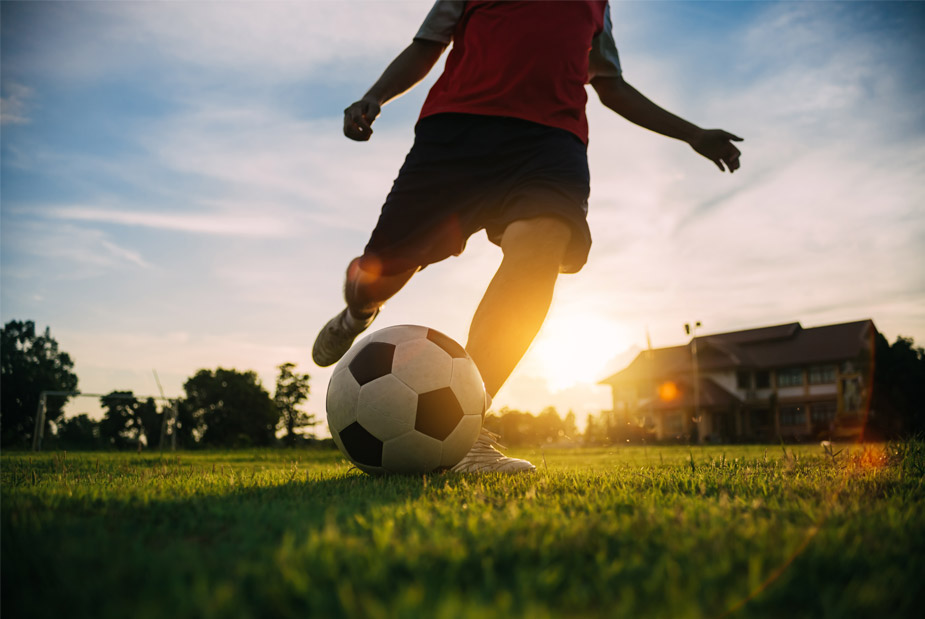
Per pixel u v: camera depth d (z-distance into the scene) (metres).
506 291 2.61
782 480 2.20
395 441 2.66
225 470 3.50
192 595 0.77
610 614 0.74
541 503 1.61
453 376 2.72
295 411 56.50
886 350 31.69
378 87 2.87
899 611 0.79
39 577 0.90
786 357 42.53
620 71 3.34
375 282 2.98
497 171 2.74
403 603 0.70
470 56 2.84
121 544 1.07
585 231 2.74
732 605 0.77
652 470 2.95
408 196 2.82
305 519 1.35
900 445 3.35
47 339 59.16
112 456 9.25
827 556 0.96
